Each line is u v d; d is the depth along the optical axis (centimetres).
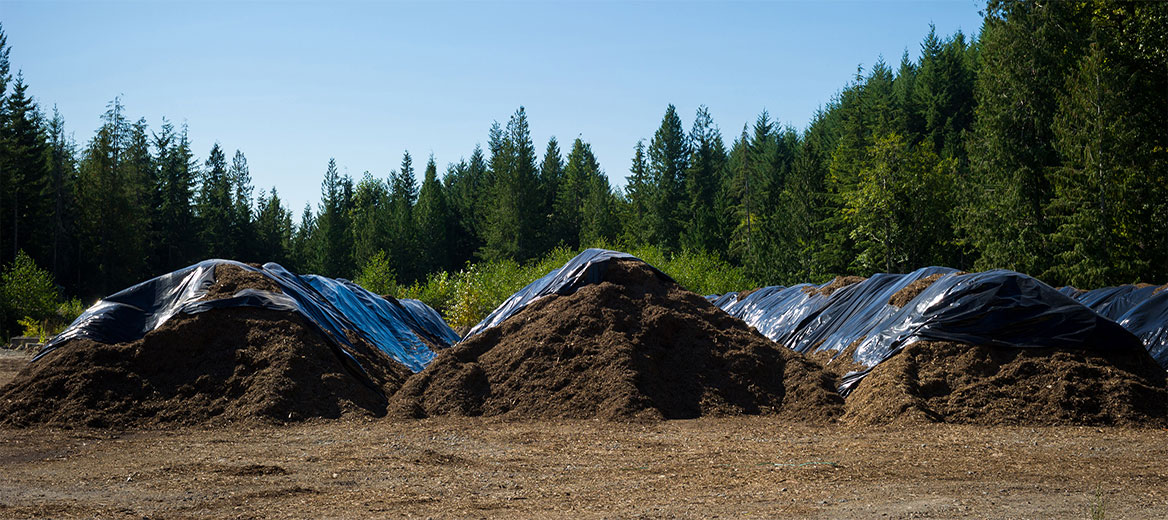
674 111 8400
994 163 3750
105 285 6594
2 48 6450
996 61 3803
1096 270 3138
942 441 991
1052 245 3462
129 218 6725
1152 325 1521
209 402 1230
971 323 1327
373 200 12125
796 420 1202
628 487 729
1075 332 1263
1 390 1251
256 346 1331
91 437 1076
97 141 7244
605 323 1405
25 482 771
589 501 669
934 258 4712
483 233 8625
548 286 1667
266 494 699
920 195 4588
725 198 7956
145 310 1449
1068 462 841
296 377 1274
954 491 691
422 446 984
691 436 1055
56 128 7450
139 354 1302
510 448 967
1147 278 3134
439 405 1280
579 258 1731
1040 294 1341
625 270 1557
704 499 671
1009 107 3697
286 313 1414
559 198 9762
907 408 1158
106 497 693
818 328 1800
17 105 6562
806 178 5816
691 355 1366
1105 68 3206
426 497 686
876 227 4709
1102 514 580
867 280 1836
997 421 1135
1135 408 1134
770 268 5791
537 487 732
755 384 1322
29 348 2714
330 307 1708
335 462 869
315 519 607
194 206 8288
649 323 1405
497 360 1380
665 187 8250
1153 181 3155
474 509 639
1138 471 786
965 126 7212
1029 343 1270
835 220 5409
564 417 1212
